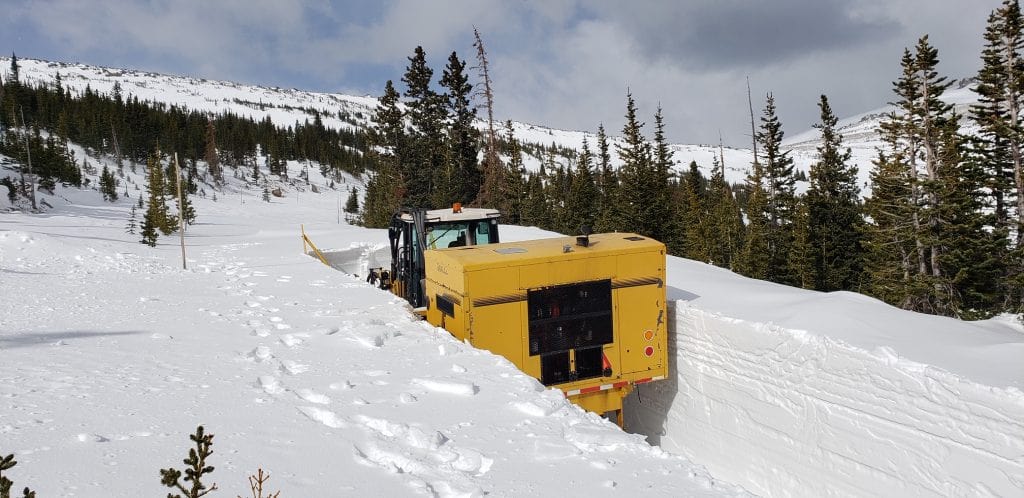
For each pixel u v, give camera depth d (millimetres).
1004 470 5227
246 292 11789
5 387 5168
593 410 8219
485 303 7625
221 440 4117
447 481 3615
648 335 8422
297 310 9750
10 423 4258
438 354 6746
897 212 25703
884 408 6262
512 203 51438
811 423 7066
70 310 9633
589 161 53719
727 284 11242
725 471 8320
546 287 7887
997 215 23469
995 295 22344
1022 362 6004
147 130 99688
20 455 3693
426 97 47594
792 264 34375
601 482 3617
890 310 8242
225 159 115250
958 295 22797
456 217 10336
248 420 4570
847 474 6652
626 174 46562
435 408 4949
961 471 5570
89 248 20016
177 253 22891
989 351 6391
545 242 9086
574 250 8148
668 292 10391
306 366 6285
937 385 5812
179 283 13477
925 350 6551
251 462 3766
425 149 48375
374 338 7289
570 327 8016
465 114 47000
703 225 43125
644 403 9922
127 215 52656
